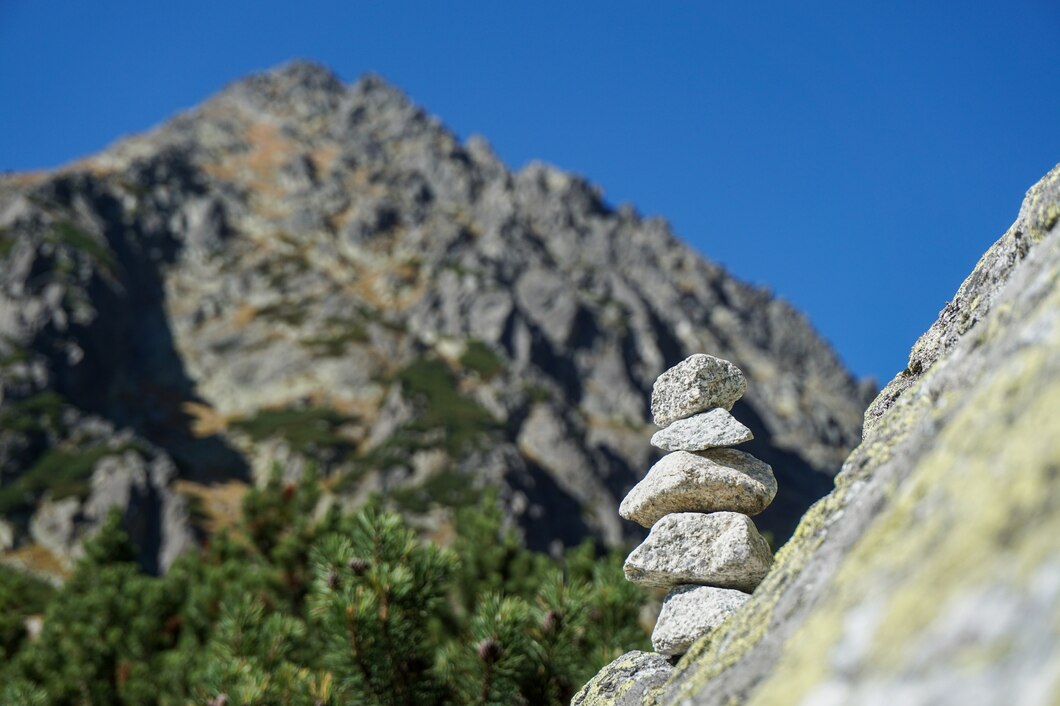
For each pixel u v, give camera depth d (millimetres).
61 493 79188
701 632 5957
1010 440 2773
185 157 152375
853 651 2691
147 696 16359
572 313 124750
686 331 142500
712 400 6828
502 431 97812
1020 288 3930
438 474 88188
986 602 2363
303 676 8992
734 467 6543
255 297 126938
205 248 134125
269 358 114688
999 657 2234
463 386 107062
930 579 2600
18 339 99125
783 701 2822
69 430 89312
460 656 9141
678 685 4738
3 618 20453
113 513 24172
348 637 8609
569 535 90000
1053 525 2348
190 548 21906
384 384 108375
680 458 6574
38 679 17297
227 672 9156
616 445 108812
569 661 9211
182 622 18312
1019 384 3023
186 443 102188
